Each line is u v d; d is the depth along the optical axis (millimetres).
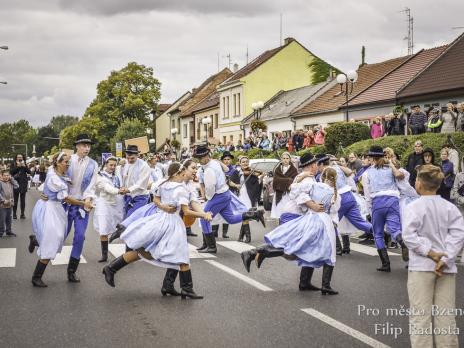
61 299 8031
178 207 8023
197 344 5984
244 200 16828
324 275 8266
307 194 8336
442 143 18812
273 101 52906
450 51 32188
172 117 79562
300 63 55594
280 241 8398
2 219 15367
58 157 9016
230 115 57375
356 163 16109
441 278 5023
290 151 29172
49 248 8805
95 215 11461
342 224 11859
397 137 20688
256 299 7977
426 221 5004
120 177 11961
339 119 36750
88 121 73312
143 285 8953
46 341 6125
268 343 5992
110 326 6672
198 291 8492
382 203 10219
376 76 37812
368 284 8992
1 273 10039
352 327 6578
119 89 72938
